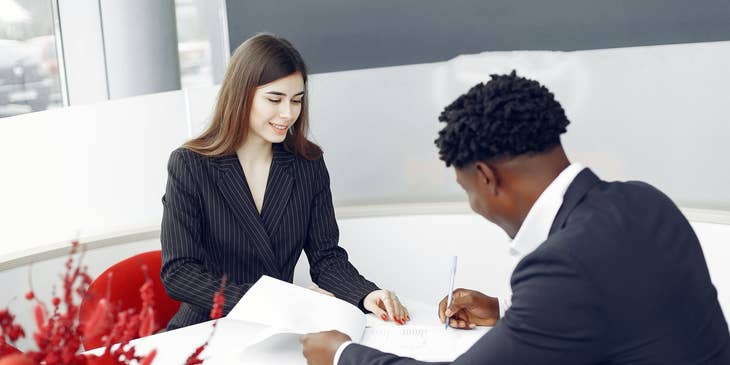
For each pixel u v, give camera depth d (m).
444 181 3.06
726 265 2.63
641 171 2.82
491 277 2.96
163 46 3.49
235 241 2.25
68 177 2.78
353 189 3.13
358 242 3.03
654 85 2.75
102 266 2.81
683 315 1.23
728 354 1.29
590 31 3.02
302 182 2.34
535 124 1.26
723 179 2.71
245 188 2.26
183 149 2.27
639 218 1.27
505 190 1.31
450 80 2.97
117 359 1.20
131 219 2.91
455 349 1.74
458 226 2.97
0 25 3.22
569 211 1.28
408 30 3.22
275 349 1.75
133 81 3.46
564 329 1.21
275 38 2.25
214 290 2.10
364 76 3.04
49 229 2.76
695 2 2.89
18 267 2.61
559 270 1.21
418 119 3.03
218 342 1.81
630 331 1.20
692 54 2.68
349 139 3.09
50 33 3.34
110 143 2.85
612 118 2.82
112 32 3.40
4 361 1.08
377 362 1.46
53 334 1.17
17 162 2.68
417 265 3.01
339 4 3.26
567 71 2.84
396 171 3.09
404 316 1.95
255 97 2.20
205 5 3.47
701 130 2.71
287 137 2.35
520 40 3.11
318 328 1.80
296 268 3.03
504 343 1.25
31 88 3.32
